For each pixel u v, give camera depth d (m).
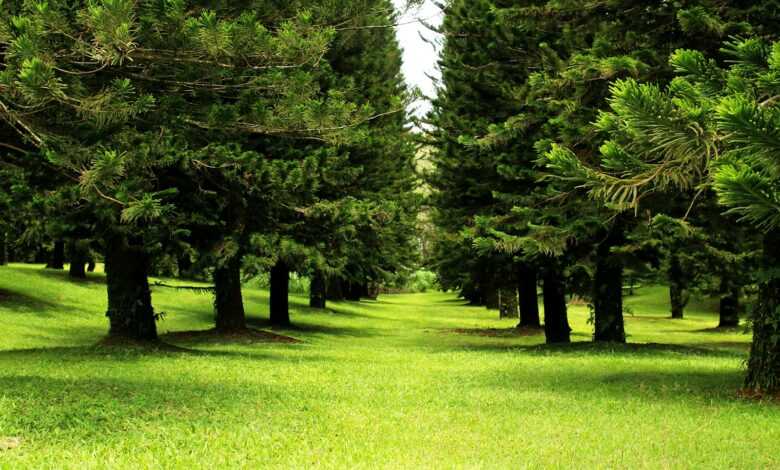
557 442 7.04
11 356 14.02
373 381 11.55
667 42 11.30
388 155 22.83
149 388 9.84
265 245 17.22
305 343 21.09
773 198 3.69
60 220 14.47
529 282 27.84
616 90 5.36
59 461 5.99
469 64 19.72
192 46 8.64
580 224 11.40
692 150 5.90
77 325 23.61
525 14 12.62
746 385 10.27
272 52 8.92
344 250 19.25
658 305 51.41
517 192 18.59
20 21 7.38
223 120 9.96
